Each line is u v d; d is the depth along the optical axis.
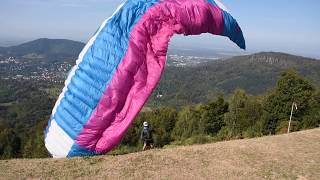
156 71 13.52
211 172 13.98
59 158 14.30
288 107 47.97
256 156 16.09
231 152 16.23
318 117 44.22
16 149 59.59
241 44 14.68
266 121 48.59
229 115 53.31
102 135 13.70
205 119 55.97
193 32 13.75
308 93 48.59
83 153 13.89
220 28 13.96
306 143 18.55
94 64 13.55
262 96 61.75
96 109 13.44
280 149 17.27
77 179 12.64
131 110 13.45
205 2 13.93
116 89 13.34
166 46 13.60
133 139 40.00
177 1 13.89
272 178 14.05
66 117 13.78
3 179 12.43
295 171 14.93
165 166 14.12
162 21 13.75
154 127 61.84
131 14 13.95
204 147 16.73
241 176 13.91
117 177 12.92
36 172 13.09
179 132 59.47
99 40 13.80
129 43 13.54
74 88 13.73
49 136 14.33
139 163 14.23
